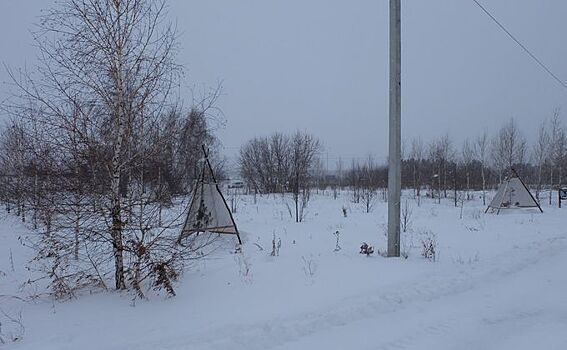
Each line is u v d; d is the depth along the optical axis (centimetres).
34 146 652
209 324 527
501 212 2439
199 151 1001
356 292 668
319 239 1313
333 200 3631
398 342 500
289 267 838
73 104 655
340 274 780
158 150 702
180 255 757
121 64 676
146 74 694
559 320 579
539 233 1426
